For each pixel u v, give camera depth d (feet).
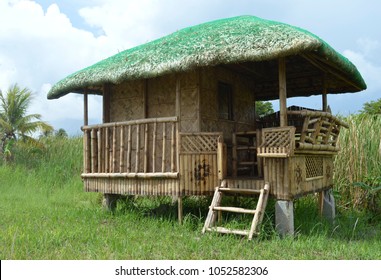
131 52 30.09
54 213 29.60
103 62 30.66
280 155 22.22
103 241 20.79
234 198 31.40
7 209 31.65
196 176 24.99
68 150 60.08
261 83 35.50
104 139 29.76
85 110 30.96
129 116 30.32
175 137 25.70
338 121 28.32
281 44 21.01
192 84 27.22
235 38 23.36
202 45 24.11
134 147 29.45
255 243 20.89
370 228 28.22
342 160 35.76
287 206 22.77
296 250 20.01
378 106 66.64
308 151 24.43
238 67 29.45
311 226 25.00
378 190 32.24
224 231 22.17
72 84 28.50
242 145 31.32
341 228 26.27
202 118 27.07
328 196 30.01
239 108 31.55
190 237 22.07
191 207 31.14
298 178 23.65
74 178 50.88
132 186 27.50
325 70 27.89
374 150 35.04
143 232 23.62
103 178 29.37
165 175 25.50
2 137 65.51
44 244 19.79
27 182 47.75
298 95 37.24
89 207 33.42
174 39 28.27
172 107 28.19
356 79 28.55
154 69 24.45
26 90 68.08
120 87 30.99
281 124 22.82
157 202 34.88
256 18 28.60
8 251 18.43
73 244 20.36
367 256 19.20
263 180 23.61
